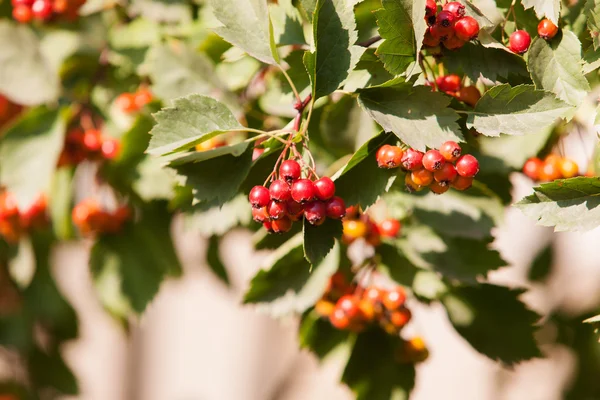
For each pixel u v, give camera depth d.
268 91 1.08
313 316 1.07
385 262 1.05
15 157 1.09
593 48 0.93
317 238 0.91
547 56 0.93
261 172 0.96
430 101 0.91
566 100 0.93
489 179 1.07
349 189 0.93
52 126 1.10
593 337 1.29
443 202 1.05
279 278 1.03
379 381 1.05
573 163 1.03
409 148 0.92
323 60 0.93
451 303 1.06
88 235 1.16
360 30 0.99
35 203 1.17
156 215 1.15
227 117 0.93
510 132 0.91
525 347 1.05
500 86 0.91
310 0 0.93
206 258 1.25
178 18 1.11
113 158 1.11
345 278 1.06
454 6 0.92
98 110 1.13
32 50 1.12
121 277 1.15
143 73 1.12
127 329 1.19
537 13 0.93
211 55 1.09
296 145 0.95
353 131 1.04
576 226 0.90
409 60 0.92
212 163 0.95
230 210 1.03
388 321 1.04
